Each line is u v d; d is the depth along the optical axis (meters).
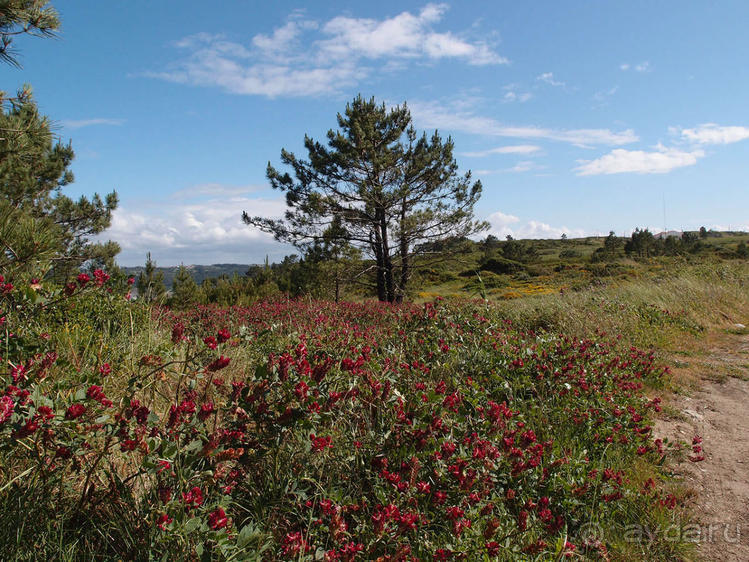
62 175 13.12
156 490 2.15
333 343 4.83
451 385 4.42
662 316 9.05
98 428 2.16
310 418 2.54
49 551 1.92
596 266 21.89
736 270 14.89
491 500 2.78
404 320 6.61
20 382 2.21
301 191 18.47
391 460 2.99
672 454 3.95
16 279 3.14
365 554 2.24
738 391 5.66
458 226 19.05
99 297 4.78
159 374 2.87
